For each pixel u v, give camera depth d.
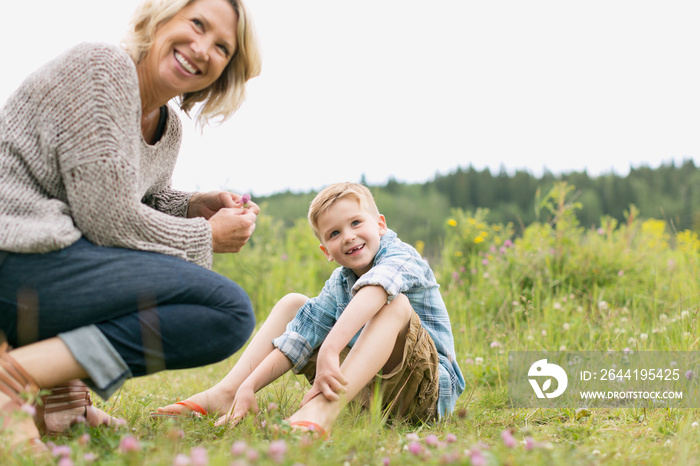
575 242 5.34
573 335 3.92
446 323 2.56
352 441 1.76
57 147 1.81
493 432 2.16
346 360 2.12
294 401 2.62
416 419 2.36
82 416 2.02
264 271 6.57
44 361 1.72
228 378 2.41
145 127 2.16
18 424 1.62
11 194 1.79
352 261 2.47
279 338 2.44
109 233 1.84
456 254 6.08
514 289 4.75
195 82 2.10
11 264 1.76
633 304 4.46
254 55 2.20
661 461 1.67
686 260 5.39
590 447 1.85
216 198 2.39
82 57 1.86
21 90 1.89
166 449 1.58
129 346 1.82
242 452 1.51
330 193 2.52
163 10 2.01
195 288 1.89
